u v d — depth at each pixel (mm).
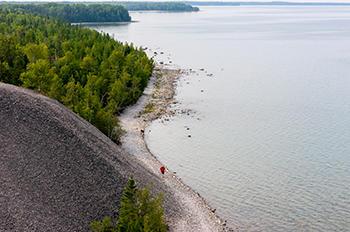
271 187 59125
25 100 52469
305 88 129250
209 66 170125
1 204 37688
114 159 51125
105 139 59406
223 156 71125
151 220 39594
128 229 39156
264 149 75188
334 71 159750
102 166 47656
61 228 37688
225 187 58656
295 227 48562
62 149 47250
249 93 121312
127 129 81000
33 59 109125
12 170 42000
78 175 44625
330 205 54125
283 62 184375
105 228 39219
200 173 63406
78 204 41125
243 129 87125
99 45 154375
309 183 60812
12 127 47688
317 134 84562
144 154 68312
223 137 81500
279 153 73250
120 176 47719
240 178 62000
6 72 79812
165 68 160750
